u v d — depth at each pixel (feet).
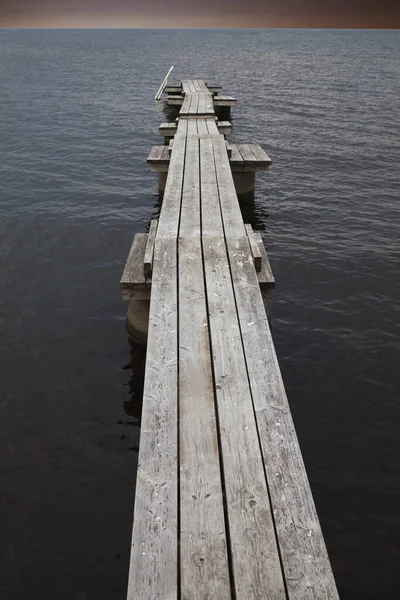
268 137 59.00
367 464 16.07
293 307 24.63
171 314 14.26
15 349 21.36
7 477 15.46
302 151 53.06
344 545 13.55
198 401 11.16
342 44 267.80
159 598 7.25
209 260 17.13
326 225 34.60
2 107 77.92
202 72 123.44
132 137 59.62
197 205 21.97
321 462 16.14
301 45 254.88
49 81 108.37
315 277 27.53
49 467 15.83
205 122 41.39
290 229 33.91
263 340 13.12
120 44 268.00
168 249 17.87
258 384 11.59
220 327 13.62
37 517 14.19
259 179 44.16
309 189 41.75
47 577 12.63
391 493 15.08
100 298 25.36
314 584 7.37
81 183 43.32
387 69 131.13
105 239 32.27
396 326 23.18
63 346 21.58
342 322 23.45
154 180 44.27
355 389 19.27
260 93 89.66
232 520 8.39
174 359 12.48
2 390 19.06
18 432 17.16
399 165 48.32
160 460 9.62
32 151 53.42
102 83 105.40
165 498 8.84
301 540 8.05
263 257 18.37
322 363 20.70
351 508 14.61
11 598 12.14
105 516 14.23
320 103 80.07
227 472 9.32
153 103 80.94
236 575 7.50
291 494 8.88
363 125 65.00
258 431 10.27
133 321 21.63
